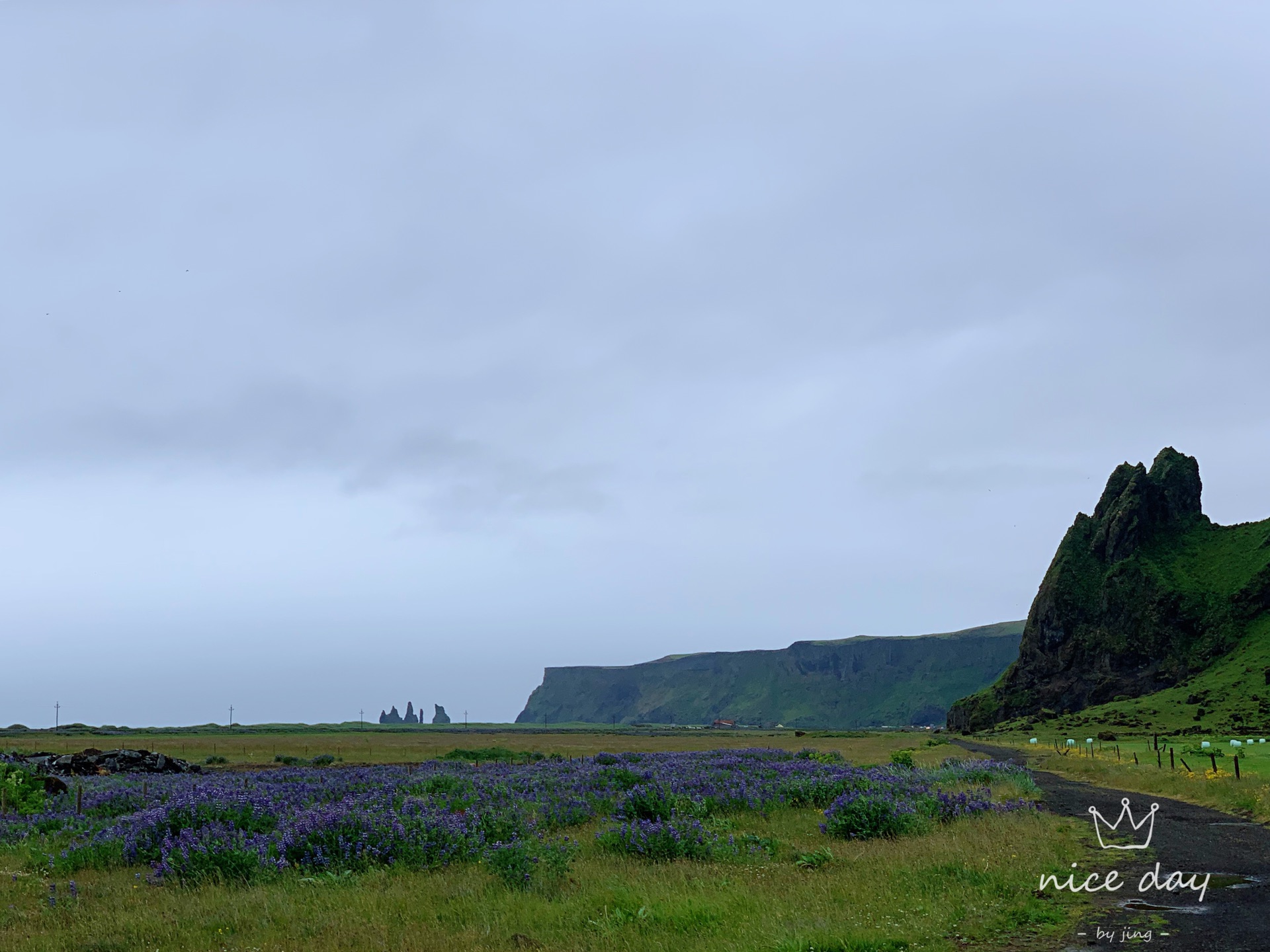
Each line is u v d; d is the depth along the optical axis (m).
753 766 38.53
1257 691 159.12
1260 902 13.06
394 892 12.89
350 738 158.00
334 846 15.68
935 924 11.36
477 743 131.50
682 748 103.06
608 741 152.62
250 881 14.07
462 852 15.97
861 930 10.80
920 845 17.12
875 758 67.75
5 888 14.72
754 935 10.50
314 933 10.91
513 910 11.93
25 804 26.77
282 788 28.30
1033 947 10.58
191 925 11.42
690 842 17.05
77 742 112.69
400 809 19.50
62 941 10.92
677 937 10.57
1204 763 52.06
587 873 14.77
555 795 26.72
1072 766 55.44
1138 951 10.32
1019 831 19.62
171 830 17.44
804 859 16.14
